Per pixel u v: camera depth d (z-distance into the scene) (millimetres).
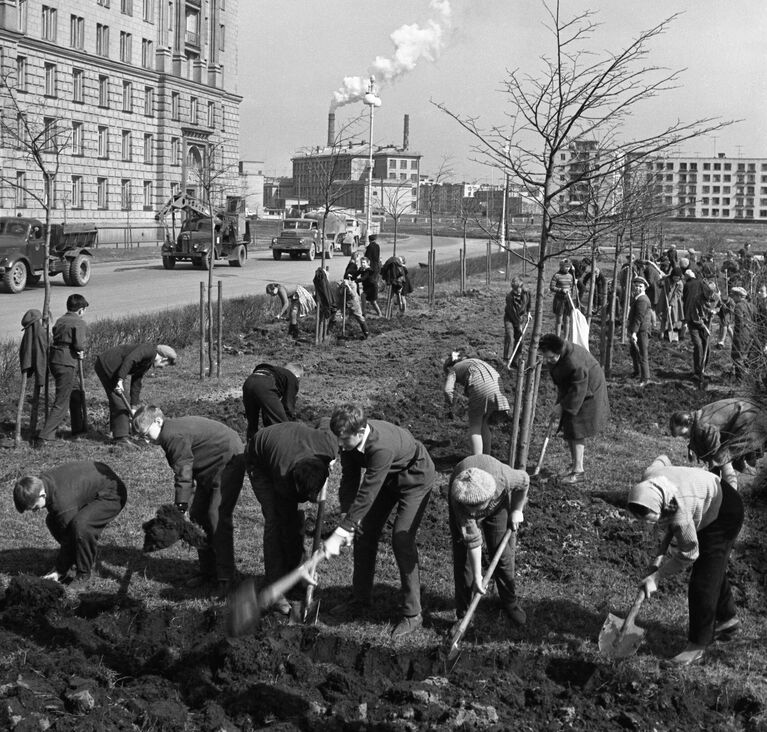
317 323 18703
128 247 52656
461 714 5078
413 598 6203
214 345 18031
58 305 24422
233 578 6805
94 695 5141
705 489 5703
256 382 9180
